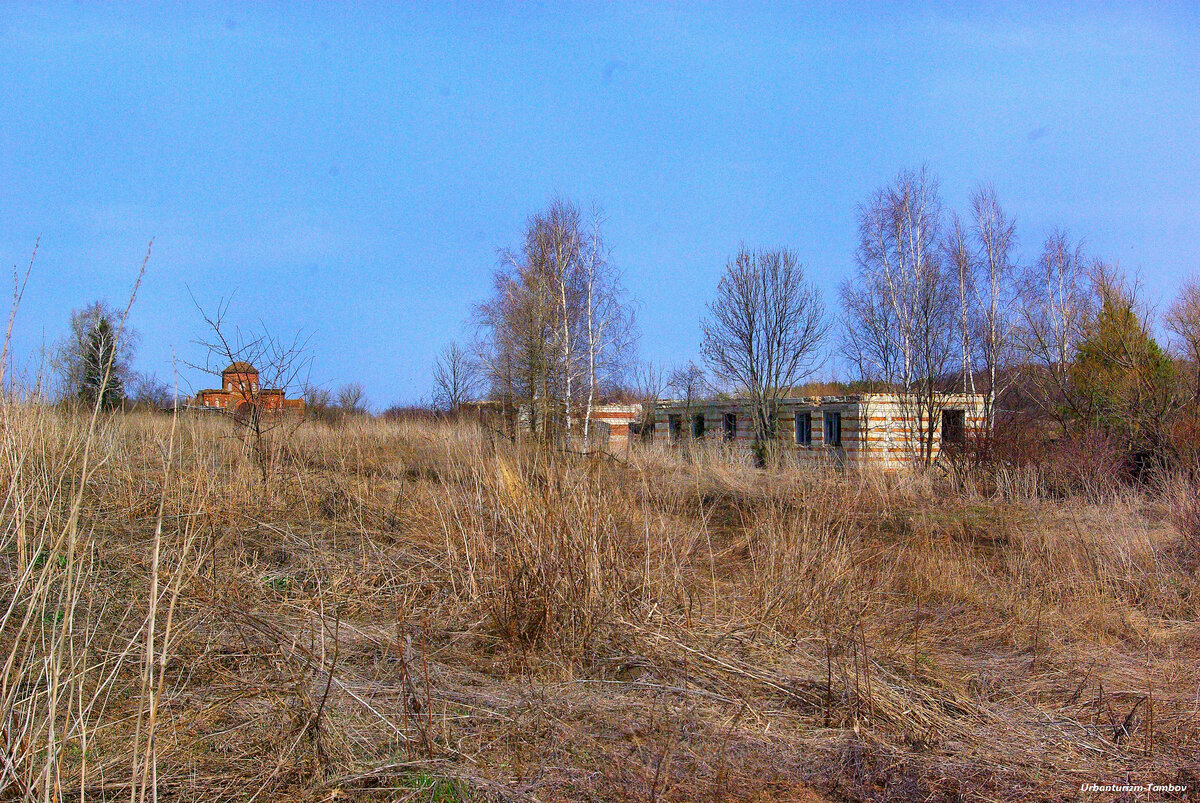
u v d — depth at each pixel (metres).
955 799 3.95
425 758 3.85
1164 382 15.16
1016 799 3.97
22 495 3.73
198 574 5.88
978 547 9.80
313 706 4.08
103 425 9.09
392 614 5.87
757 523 8.66
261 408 11.61
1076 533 9.16
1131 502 11.56
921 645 5.93
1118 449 14.35
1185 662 5.96
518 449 8.57
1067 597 7.27
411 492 9.43
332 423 15.11
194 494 7.63
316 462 11.53
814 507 9.80
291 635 5.07
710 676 5.09
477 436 11.49
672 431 27.27
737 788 3.88
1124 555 8.27
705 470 13.55
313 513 8.64
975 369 22.86
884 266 22.97
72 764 3.51
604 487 7.64
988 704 4.99
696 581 6.78
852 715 4.68
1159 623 6.94
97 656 4.45
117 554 6.34
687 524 8.77
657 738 4.16
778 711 4.74
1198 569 8.12
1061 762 4.32
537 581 5.62
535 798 3.58
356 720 4.16
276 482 9.44
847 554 7.27
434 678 4.70
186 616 5.22
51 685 3.08
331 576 6.57
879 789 3.99
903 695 4.93
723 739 4.23
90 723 3.82
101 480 8.26
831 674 5.02
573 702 4.52
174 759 3.70
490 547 6.30
